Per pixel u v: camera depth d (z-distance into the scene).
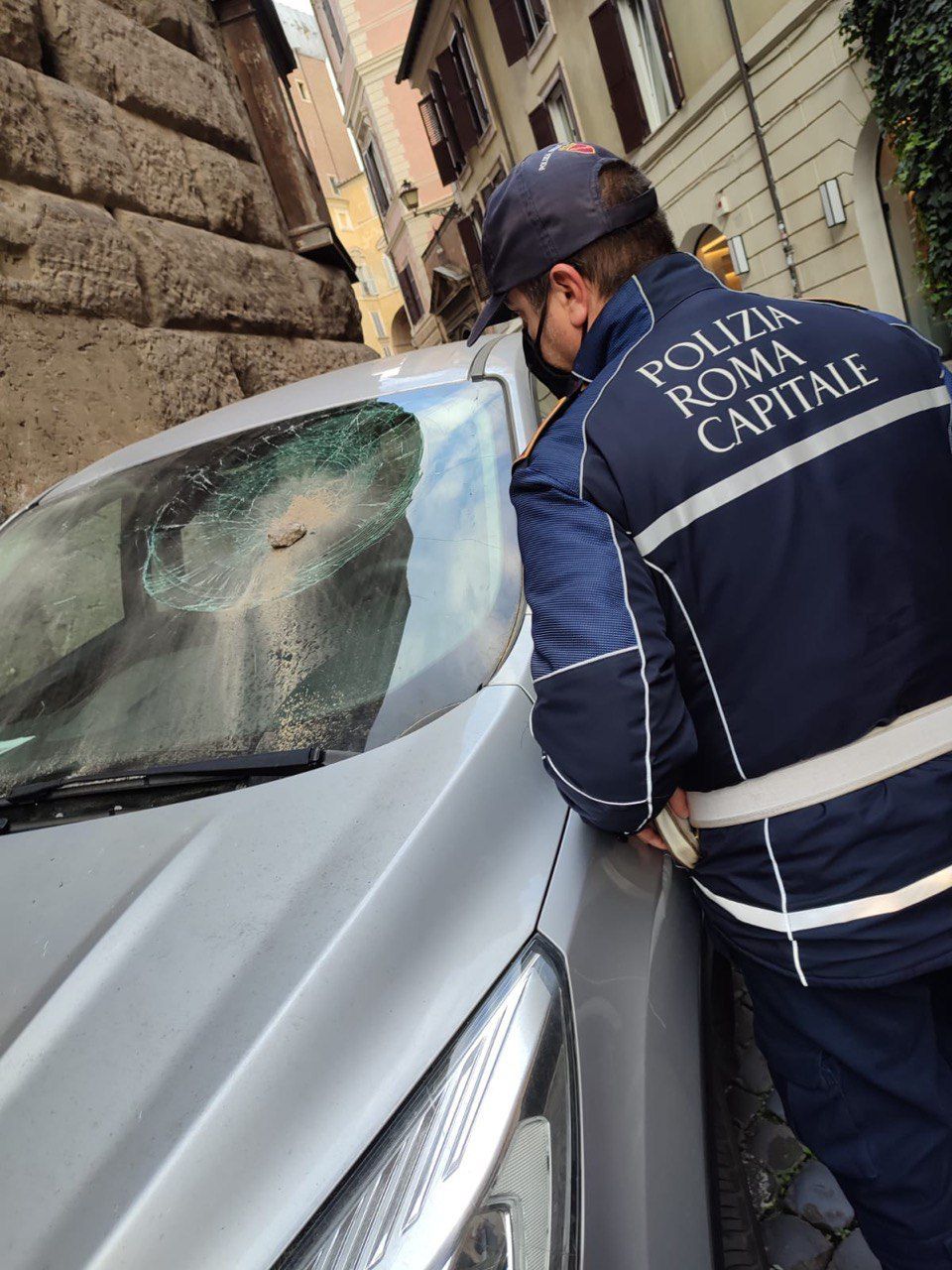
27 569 1.64
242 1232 0.67
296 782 1.09
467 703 1.14
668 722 0.83
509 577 1.28
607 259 1.00
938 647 0.88
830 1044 0.91
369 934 0.84
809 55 7.75
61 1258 0.67
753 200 9.26
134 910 0.96
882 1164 0.91
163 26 4.45
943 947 0.85
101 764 1.25
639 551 0.86
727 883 0.95
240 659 1.32
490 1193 0.71
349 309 5.55
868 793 0.86
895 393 0.90
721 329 0.92
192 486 1.65
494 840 0.96
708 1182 0.91
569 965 0.88
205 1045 0.79
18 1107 0.78
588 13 10.98
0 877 1.10
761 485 0.85
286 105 5.35
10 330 3.14
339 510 1.49
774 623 0.85
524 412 1.49
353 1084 0.76
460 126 17.23
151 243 3.88
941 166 6.21
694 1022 1.03
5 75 3.30
